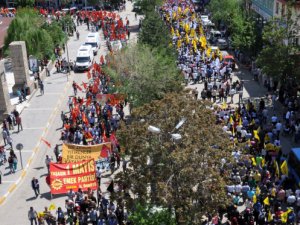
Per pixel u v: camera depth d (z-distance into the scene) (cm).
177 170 2189
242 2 7544
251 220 2634
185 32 6769
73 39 7838
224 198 2180
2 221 2989
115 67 4359
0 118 4506
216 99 4775
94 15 8506
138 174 2298
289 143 3828
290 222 2675
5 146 3988
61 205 3114
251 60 5778
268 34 4556
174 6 8900
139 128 2338
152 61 4138
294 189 3062
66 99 5084
